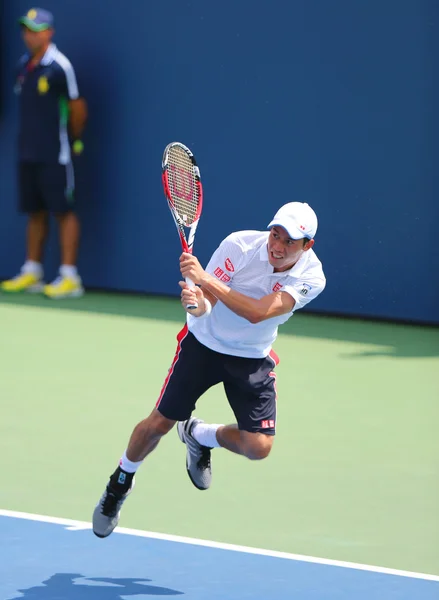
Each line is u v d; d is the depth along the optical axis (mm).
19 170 40688
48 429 23953
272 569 16422
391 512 19281
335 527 18484
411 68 36219
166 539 17625
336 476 21219
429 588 15727
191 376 17125
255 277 16906
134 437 16938
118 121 41094
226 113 39031
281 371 30172
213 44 39031
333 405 26609
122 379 28672
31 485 20250
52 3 41875
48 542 17328
